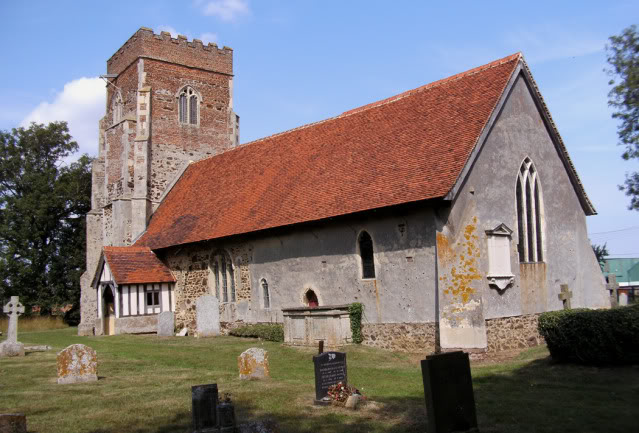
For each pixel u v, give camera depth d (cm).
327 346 2053
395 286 2011
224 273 2831
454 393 984
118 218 3472
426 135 2172
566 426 1011
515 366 1573
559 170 2378
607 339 1423
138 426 1086
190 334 2950
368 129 2530
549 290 2194
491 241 1944
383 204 1964
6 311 2102
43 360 1927
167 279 3070
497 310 1936
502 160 2070
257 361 1531
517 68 2159
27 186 5303
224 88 4016
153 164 3622
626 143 3016
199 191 3303
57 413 1186
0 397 1334
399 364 1753
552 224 2286
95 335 3100
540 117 2300
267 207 2556
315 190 2386
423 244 1927
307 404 1222
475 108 2094
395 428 1028
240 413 1160
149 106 3625
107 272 3055
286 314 2205
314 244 2309
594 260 2473
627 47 3000
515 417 1074
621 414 1066
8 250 5034
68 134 5616
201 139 3859
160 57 3734
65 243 5384
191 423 1098
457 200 1869
